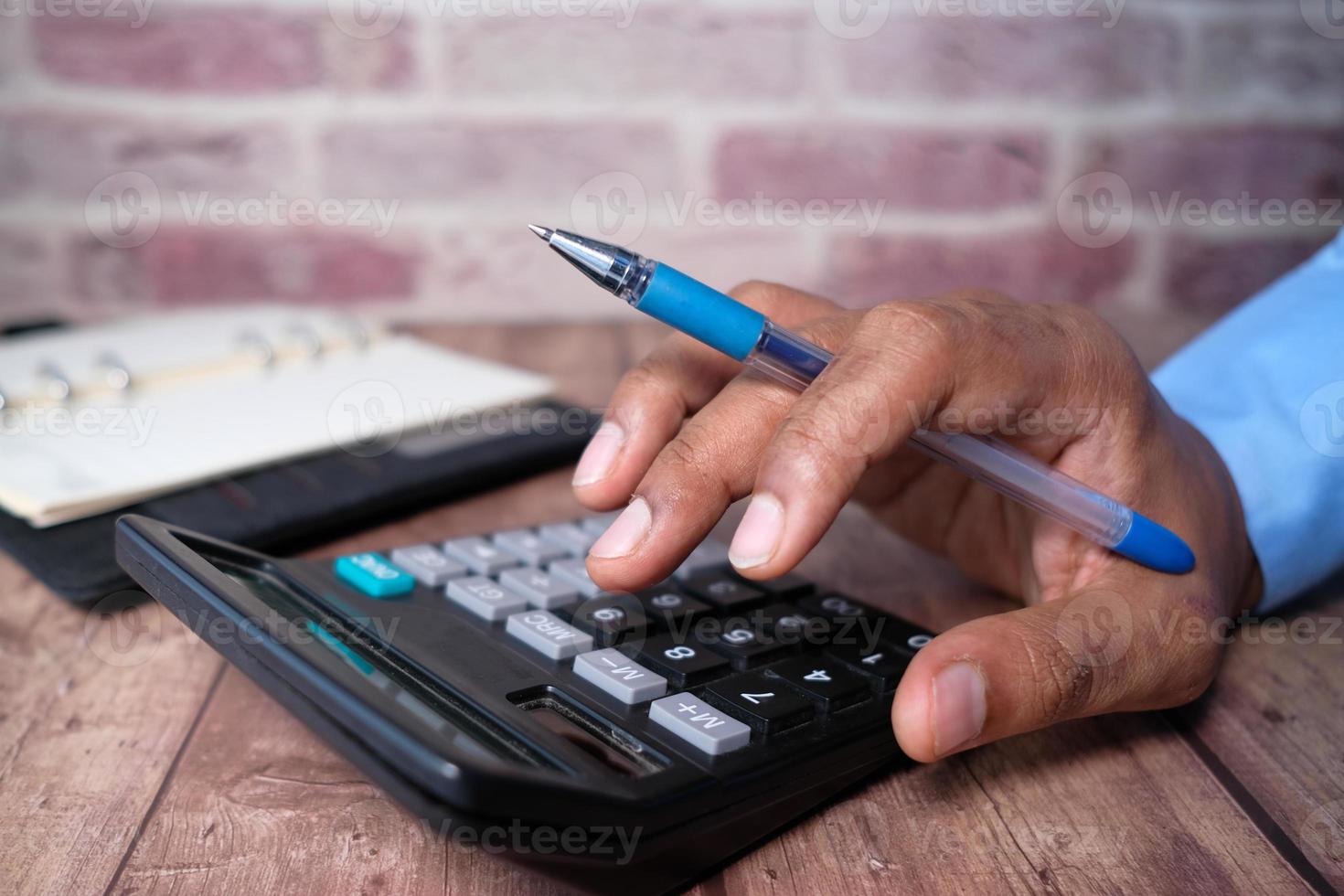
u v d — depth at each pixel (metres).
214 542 0.39
